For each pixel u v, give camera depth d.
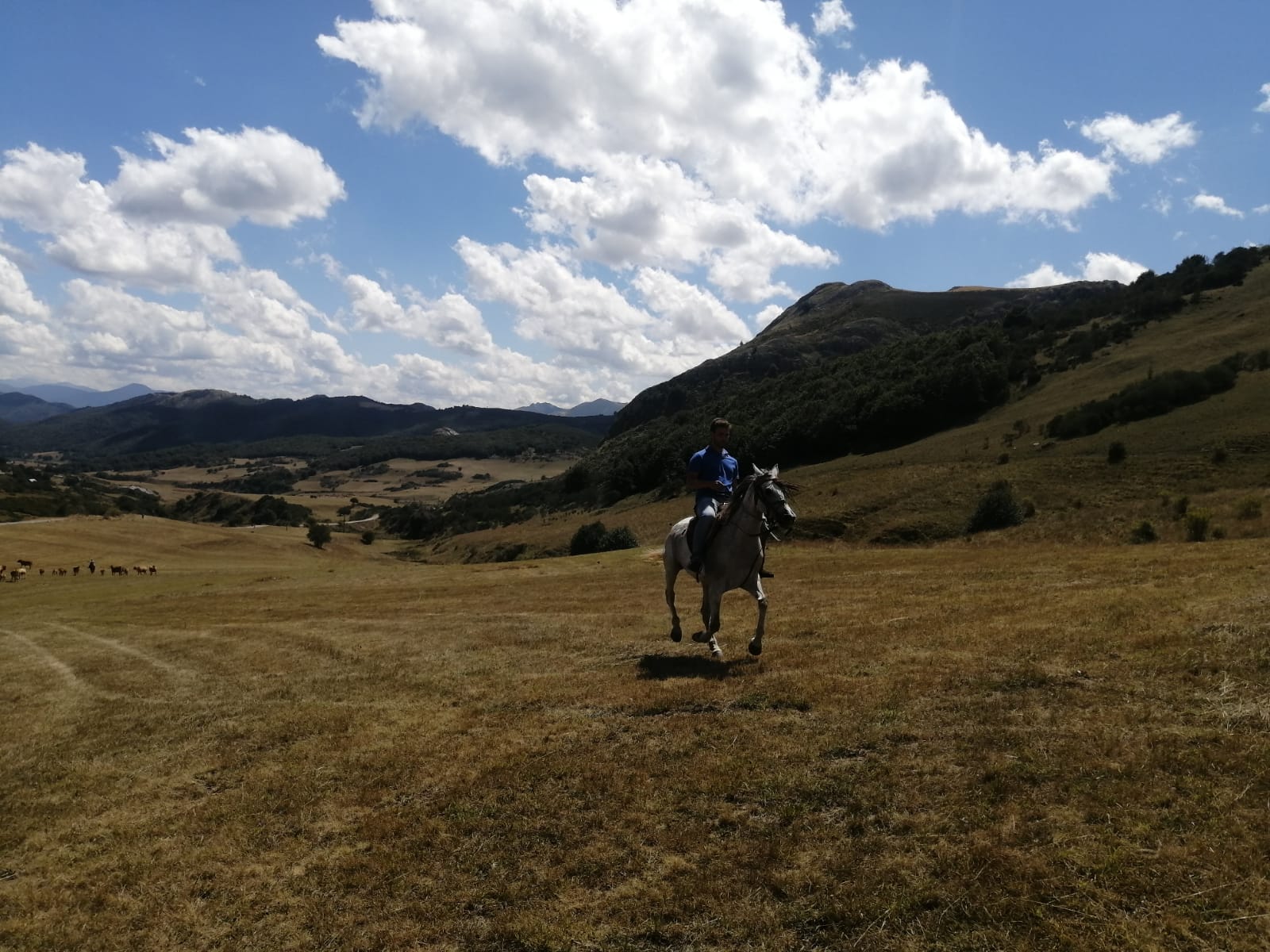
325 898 5.10
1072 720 6.04
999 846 4.48
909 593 15.02
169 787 7.46
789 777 5.72
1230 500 46.38
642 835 5.27
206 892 5.39
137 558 81.69
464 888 4.98
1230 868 3.99
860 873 4.46
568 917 4.52
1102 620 9.17
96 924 5.12
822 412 114.88
